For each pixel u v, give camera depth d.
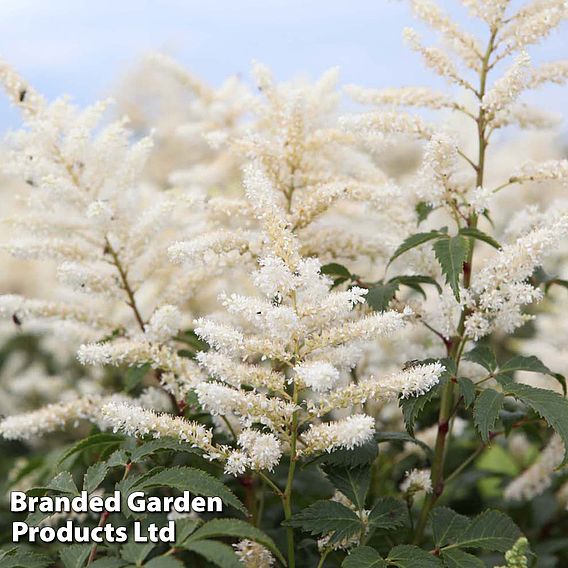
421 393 1.16
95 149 1.42
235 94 1.75
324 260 1.42
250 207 1.39
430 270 1.37
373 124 1.33
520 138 2.31
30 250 1.40
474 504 1.66
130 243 1.41
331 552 1.27
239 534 1.06
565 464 1.17
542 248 1.23
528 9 1.31
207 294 1.66
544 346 1.62
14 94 1.42
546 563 1.49
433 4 1.33
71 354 1.87
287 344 1.16
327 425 1.15
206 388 1.12
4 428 1.35
